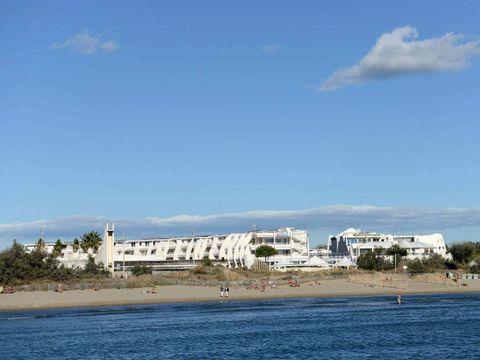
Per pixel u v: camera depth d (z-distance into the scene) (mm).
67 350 65938
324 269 190125
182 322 87812
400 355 61375
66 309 107938
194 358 61125
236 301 122875
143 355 62906
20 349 66688
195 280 147125
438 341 69375
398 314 96375
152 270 181625
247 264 197125
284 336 74062
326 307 108812
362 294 137250
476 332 75688
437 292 143500
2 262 137250
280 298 129125
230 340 71438
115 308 109062
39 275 140000
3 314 99938
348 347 66188
